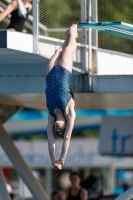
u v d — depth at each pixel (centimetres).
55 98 2522
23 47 2927
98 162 4981
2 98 3538
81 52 3198
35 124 5459
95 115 5181
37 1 2992
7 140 3703
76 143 5006
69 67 2570
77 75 3194
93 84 3180
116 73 3344
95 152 4969
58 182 6309
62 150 2494
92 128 5428
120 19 3169
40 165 4956
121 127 4550
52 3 3066
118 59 3334
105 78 3153
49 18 3058
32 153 4981
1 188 3588
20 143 5038
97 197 4275
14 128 5491
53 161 2491
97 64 3253
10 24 3212
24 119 5356
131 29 2766
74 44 2622
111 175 5153
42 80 3209
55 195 4378
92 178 4394
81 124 5438
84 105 3953
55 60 2588
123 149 4522
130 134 4519
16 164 3703
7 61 3175
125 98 3434
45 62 3177
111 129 4575
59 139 5306
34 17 2989
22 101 3719
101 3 3183
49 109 2538
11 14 3209
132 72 3353
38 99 3578
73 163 4984
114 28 2755
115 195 4238
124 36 2952
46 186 5634
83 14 3155
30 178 3706
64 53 2586
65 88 2533
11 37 2867
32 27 3047
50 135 2536
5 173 5659
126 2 3161
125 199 3266
